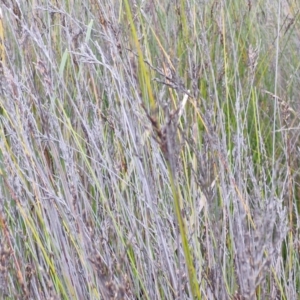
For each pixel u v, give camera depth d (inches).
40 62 98.6
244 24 172.6
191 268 65.9
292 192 108.7
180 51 141.7
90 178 104.1
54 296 85.5
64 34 130.8
